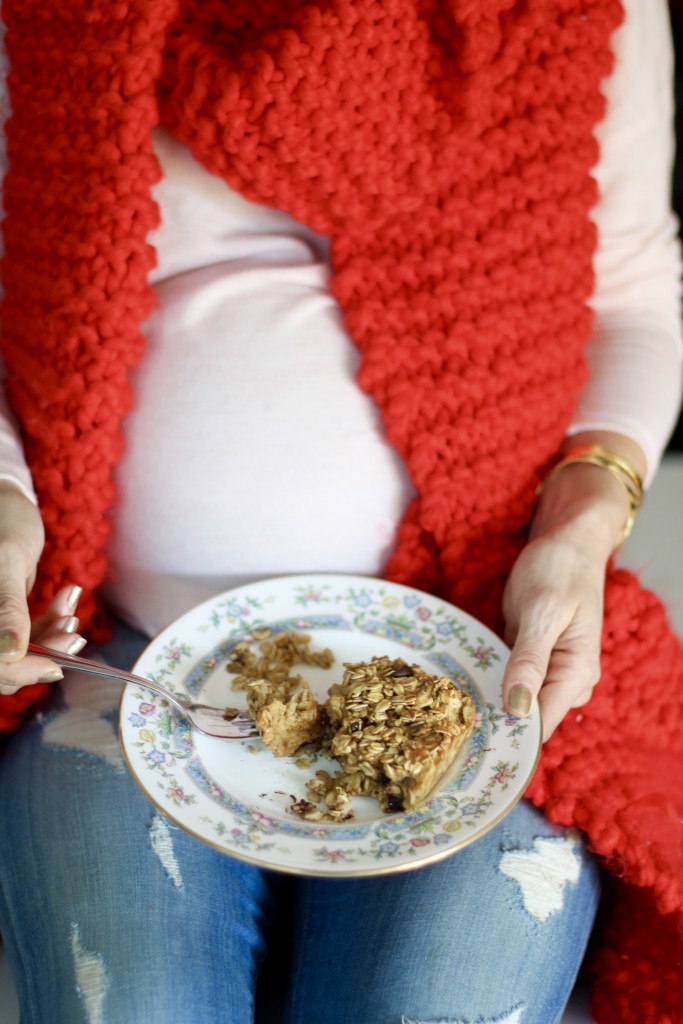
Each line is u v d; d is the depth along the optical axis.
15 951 0.74
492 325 0.85
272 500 0.84
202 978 0.69
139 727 0.73
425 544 0.88
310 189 0.83
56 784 0.80
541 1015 0.71
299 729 0.73
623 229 0.97
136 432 0.86
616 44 0.90
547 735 0.79
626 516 0.90
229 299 0.85
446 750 0.70
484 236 0.85
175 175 0.86
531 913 0.74
